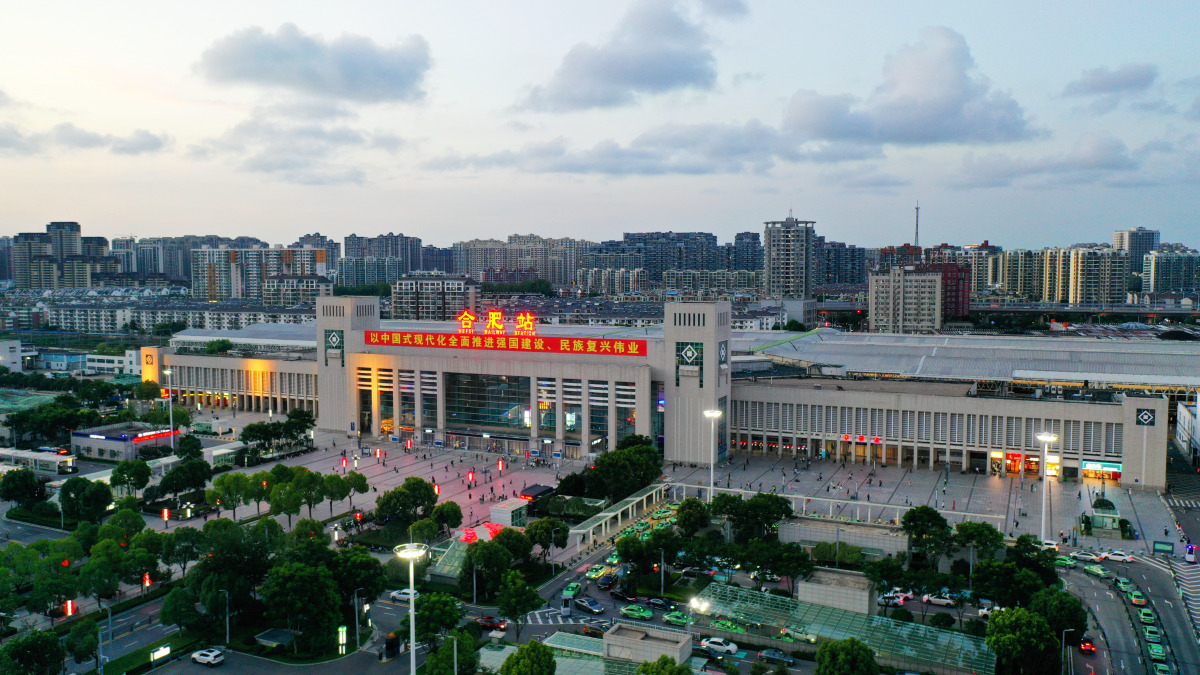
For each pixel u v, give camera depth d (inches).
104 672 5088.6
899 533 6943.9
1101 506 7839.6
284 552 5959.6
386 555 7096.5
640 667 4434.1
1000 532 6865.2
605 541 7549.2
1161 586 6387.8
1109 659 5191.9
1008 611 5044.3
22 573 5802.2
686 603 6146.7
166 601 5516.7
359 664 5280.5
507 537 6589.6
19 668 4658.0
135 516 6953.7
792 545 6225.4
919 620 5861.2
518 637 5487.2
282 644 5521.7
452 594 6333.7
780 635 5487.2
